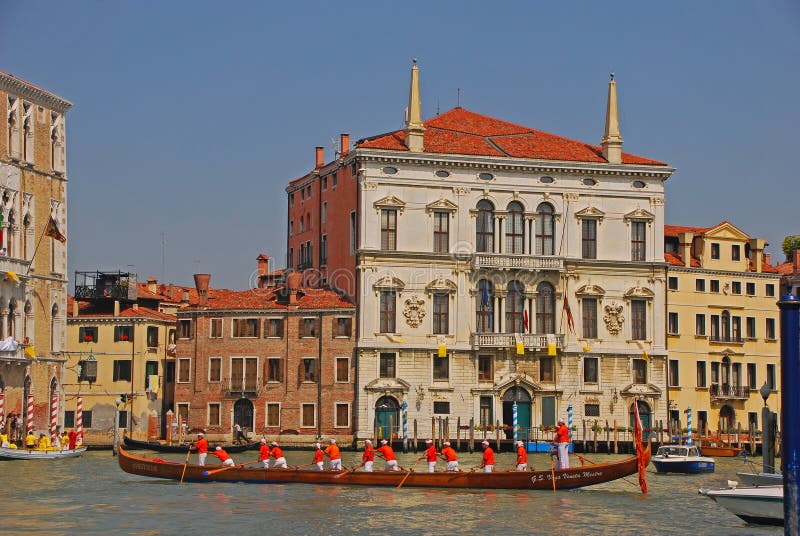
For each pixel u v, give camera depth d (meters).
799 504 28.20
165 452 77.12
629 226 89.00
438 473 53.88
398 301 84.81
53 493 52.16
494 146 89.00
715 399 91.62
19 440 73.69
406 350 84.50
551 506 49.09
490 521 45.19
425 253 85.19
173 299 106.62
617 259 88.50
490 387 85.44
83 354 93.38
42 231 78.25
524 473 53.41
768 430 56.31
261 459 57.22
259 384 85.75
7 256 73.56
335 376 84.69
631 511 48.16
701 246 93.12
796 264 98.81
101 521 44.25
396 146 86.19
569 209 87.94
